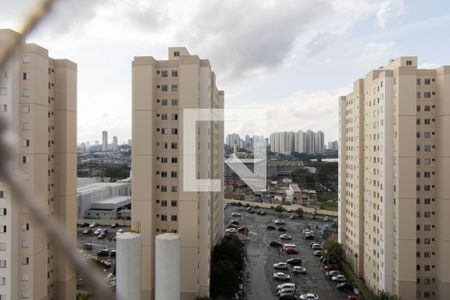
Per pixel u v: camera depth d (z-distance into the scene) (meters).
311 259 76.69
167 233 44.16
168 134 49.19
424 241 51.78
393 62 56.34
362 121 63.09
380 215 54.03
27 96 39.56
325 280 64.69
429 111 52.00
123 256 40.38
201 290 48.19
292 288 58.19
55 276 45.25
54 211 46.03
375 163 56.53
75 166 48.69
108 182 134.62
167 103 49.38
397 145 51.12
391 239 52.22
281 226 104.56
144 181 47.78
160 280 41.78
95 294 3.26
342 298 56.91
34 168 39.56
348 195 70.38
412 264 50.38
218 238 68.75
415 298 50.19
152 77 48.25
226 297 50.22
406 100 50.69
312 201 129.38
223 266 52.53
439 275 50.56
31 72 39.53
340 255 71.81
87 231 93.56
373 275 56.78
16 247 38.78
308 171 145.62
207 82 49.44
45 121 41.88
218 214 69.31
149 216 47.56
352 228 67.12
